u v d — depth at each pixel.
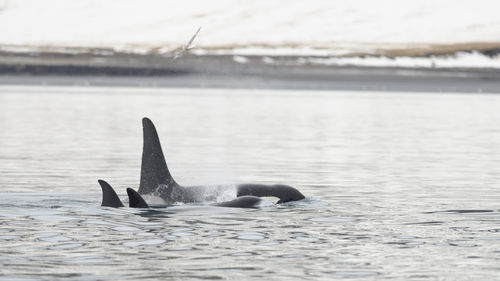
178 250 51.66
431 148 136.75
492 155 125.19
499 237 56.59
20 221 61.34
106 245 52.94
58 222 61.00
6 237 55.22
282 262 48.69
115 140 144.88
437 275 45.97
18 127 171.25
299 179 93.56
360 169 104.12
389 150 132.12
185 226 59.69
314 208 69.44
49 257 49.38
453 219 64.25
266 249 52.16
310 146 137.88
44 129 167.50
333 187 85.88
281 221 62.44
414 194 80.00
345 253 51.19
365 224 61.59
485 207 71.12
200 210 66.56
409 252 51.53
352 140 151.62
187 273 45.94
